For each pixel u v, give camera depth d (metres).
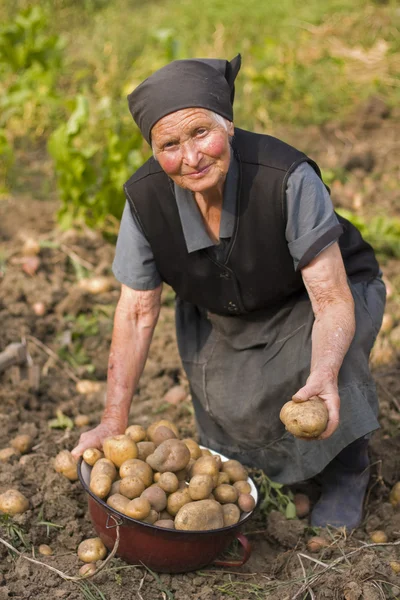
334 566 2.54
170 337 4.09
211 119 2.32
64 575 2.47
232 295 2.75
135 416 3.55
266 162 2.50
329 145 6.63
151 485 2.55
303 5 9.56
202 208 2.59
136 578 2.54
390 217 5.45
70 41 8.67
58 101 6.23
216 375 2.98
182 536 2.42
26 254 4.63
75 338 4.16
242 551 2.77
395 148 6.50
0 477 2.94
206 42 8.70
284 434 2.87
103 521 2.52
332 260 2.55
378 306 2.85
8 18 8.87
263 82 7.21
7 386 3.69
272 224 2.54
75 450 2.66
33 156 6.52
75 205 4.94
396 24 8.78
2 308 4.28
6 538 2.66
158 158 2.40
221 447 3.10
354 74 7.90
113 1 10.00
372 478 3.09
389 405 3.57
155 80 2.34
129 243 2.73
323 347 2.43
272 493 3.03
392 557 2.60
